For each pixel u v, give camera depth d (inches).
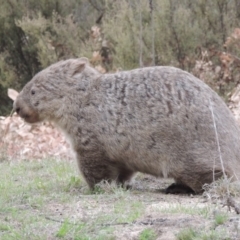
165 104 424.5
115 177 453.4
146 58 911.7
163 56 910.4
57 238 321.4
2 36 1094.4
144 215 353.7
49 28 1060.5
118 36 930.1
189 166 419.2
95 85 447.8
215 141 417.4
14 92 740.0
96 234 323.9
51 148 655.1
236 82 825.5
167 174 427.2
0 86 1063.0
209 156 416.2
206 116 418.9
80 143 448.1
